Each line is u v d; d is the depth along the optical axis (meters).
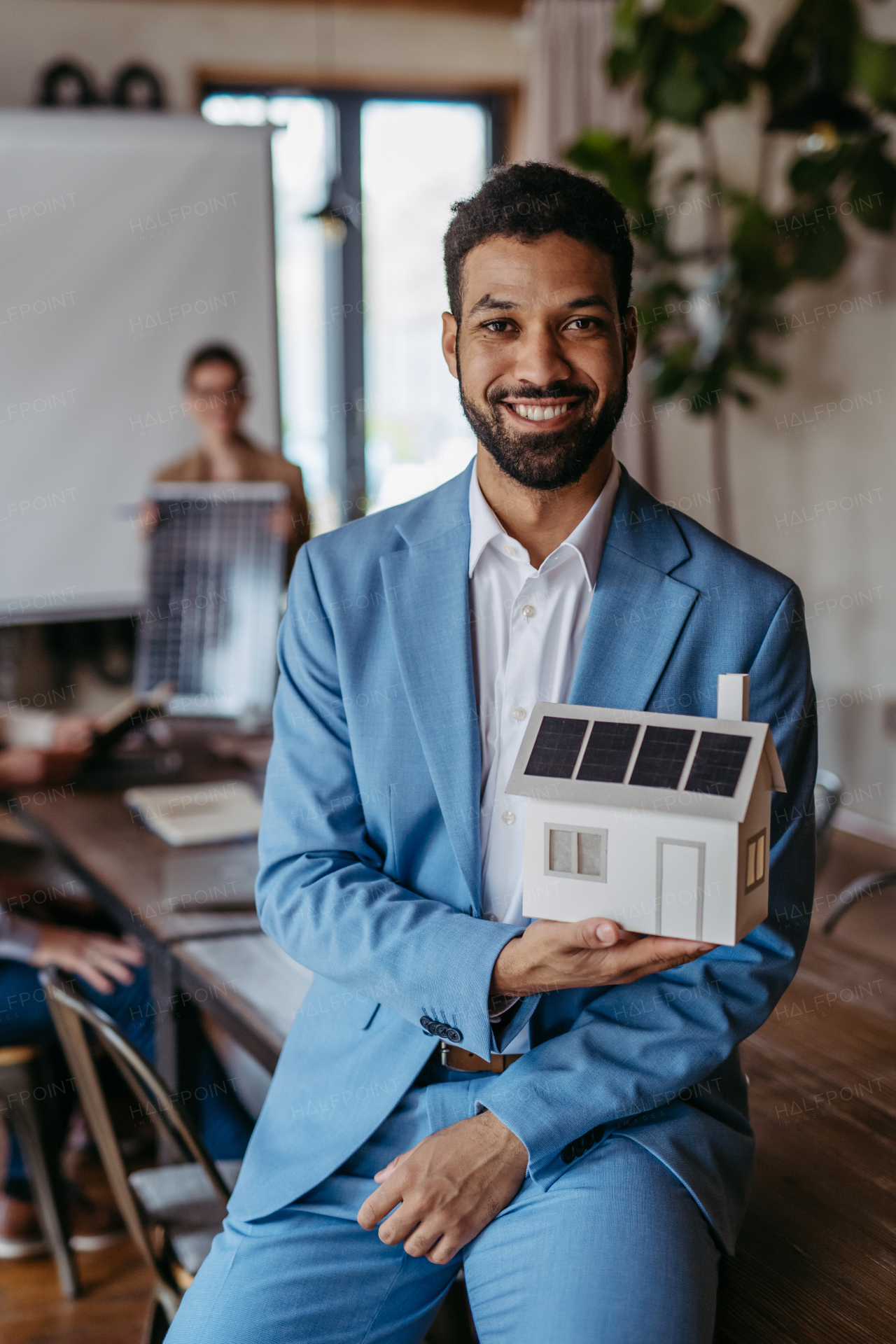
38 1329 1.78
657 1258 0.88
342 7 4.60
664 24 3.23
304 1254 1.00
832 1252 0.97
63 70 4.28
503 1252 0.94
